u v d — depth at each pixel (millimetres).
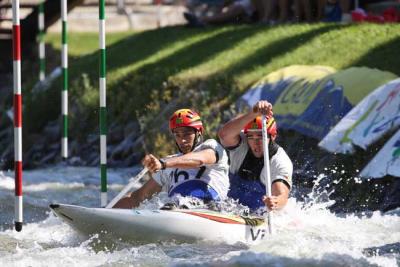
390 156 35500
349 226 31031
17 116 30391
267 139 29000
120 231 26828
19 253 27594
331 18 61594
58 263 25891
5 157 66250
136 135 57094
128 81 62906
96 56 72625
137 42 71312
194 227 27578
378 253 26500
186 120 28891
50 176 50438
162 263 25469
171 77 57500
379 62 46875
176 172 29500
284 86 47312
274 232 28750
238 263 25031
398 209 34562
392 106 37812
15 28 30016
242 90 51312
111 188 45469
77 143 61750
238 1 70312
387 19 58625
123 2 109500
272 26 61281
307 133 42844
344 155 39531
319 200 37844
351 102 41406
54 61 87375
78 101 64438
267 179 28594
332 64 49188
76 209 26391
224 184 29469
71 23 107312
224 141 30016
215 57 58312
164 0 112125
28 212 37500
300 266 24703
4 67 92688
